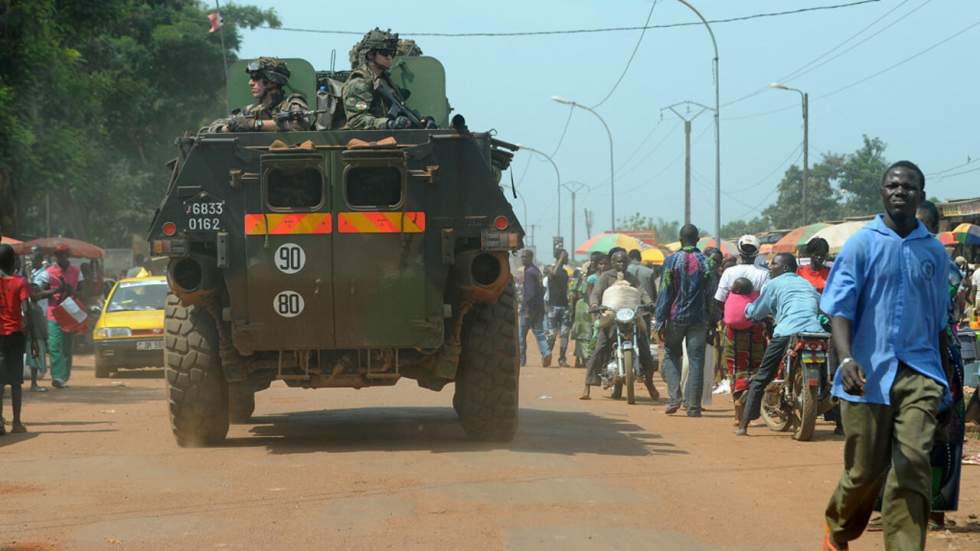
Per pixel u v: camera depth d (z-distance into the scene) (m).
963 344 28.97
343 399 44.53
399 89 34.03
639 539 18.73
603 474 25.11
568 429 34.12
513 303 29.52
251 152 27.42
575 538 18.69
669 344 39.38
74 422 37.31
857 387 15.70
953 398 19.05
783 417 34.09
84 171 109.50
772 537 19.19
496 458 26.97
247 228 27.42
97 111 115.69
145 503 21.77
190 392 29.03
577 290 65.50
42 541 18.59
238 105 34.34
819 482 24.83
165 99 151.75
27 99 89.88
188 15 157.38
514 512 20.62
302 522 19.84
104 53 137.12
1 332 34.31
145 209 154.50
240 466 26.05
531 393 48.53
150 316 60.25
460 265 28.20
